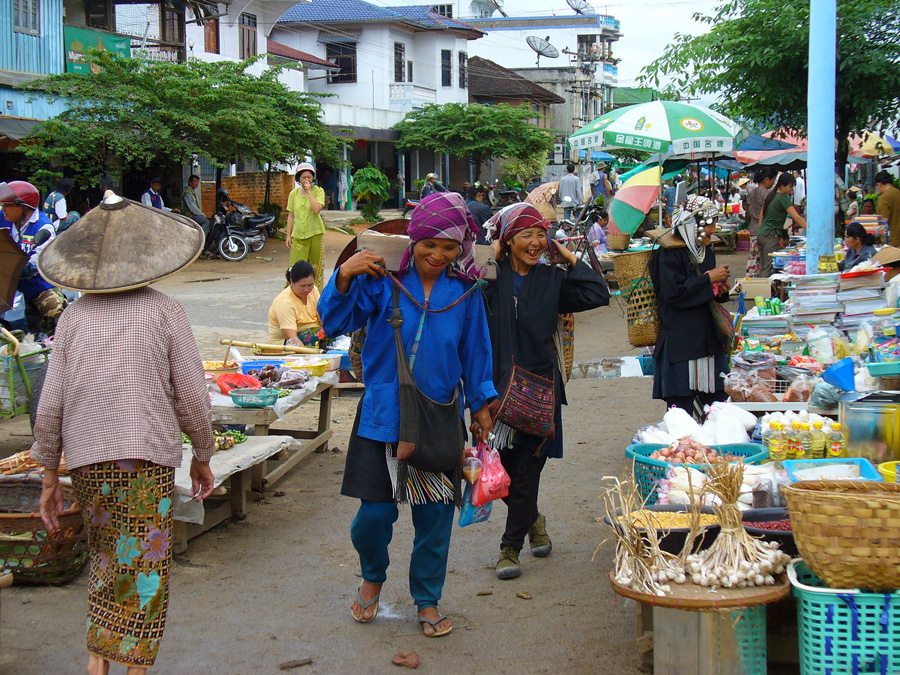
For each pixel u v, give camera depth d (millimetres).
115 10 23188
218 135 19531
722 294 5125
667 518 3449
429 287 3564
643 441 4609
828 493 2811
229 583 4293
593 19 59188
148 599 3014
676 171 18562
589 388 8812
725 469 3107
